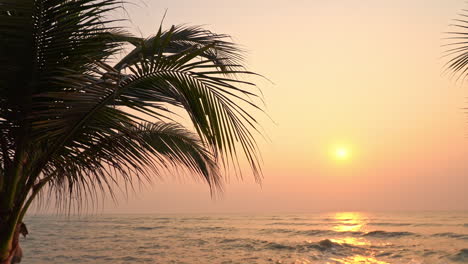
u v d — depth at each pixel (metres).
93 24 2.63
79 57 2.76
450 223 50.75
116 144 3.10
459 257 17.58
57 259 18.34
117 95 2.48
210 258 18.78
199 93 2.38
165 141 4.11
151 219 91.25
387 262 16.88
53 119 2.64
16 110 2.75
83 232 40.53
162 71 2.42
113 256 19.53
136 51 3.54
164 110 2.57
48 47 2.63
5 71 2.61
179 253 20.89
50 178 3.41
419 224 49.91
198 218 98.06
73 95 2.46
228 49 3.08
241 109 2.27
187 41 3.63
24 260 18.00
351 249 21.69
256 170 2.26
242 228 49.09
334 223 60.41
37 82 2.69
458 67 3.10
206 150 4.30
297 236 33.31
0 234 2.99
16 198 3.04
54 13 2.55
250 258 18.69
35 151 3.05
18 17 2.50
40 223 64.56
